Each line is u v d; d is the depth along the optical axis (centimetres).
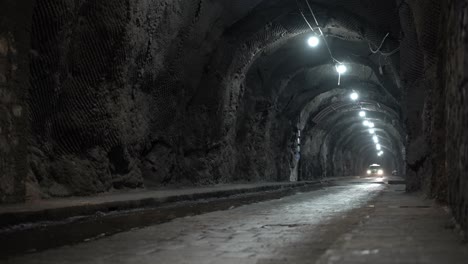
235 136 2712
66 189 1269
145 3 1478
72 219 923
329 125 4903
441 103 1049
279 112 3388
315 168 4894
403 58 1712
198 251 548
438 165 1073
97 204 1041
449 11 723
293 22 2295
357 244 532
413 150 1633
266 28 2266
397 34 2016
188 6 1767
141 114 1675
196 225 812
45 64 1177
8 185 975
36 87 1179
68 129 1309
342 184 3450
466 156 527
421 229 655
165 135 1892
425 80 1382
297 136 3822
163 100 1842
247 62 2417
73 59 1288
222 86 2241
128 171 1594
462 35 554
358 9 2067
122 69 1462
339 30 2405
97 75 1366
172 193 1509
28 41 1054
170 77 1853
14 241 658
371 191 2184
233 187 2095
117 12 1360
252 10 2164
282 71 2969
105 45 1359
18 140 1009
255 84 2886
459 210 599
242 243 604
